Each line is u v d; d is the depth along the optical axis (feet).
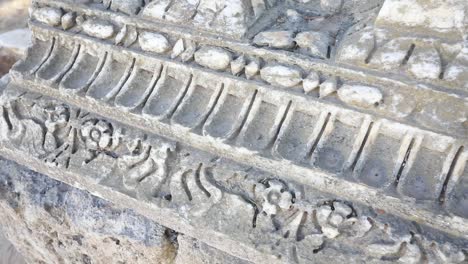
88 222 2.71
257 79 2.20
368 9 2.32
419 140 1.89
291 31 2.23
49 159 2.70
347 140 2.06
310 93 2.09
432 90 1.85
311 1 2.56
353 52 2.02
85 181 2.61
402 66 1.93
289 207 2.11
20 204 2.97
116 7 2.56
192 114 2.35
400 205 1.90
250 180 2.19
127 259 2.77
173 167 2.39
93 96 2.54
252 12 2.34
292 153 2.11
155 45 2.40
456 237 1.87
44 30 2.78
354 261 1.99
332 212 2.02
